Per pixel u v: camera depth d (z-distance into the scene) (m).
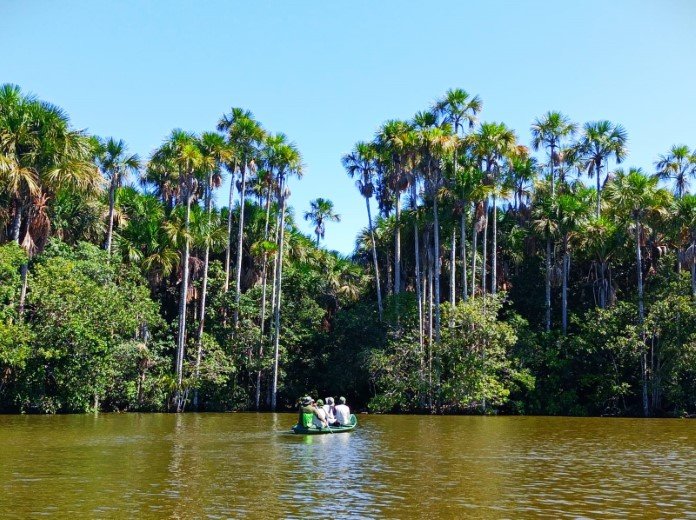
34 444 22.38
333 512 11.74
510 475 16.19
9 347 35.06
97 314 38.91
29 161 36.81
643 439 26.42
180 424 33.03
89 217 47.84
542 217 52.41
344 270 62.94
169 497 12.96
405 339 49.44
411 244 59.25
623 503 12.74
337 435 27.36
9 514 11.34
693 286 47.03
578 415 46.47
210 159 49.44
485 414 45.62
